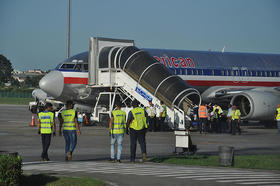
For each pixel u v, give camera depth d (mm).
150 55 64750
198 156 33719
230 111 60625
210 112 62938
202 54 76500
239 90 73938
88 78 66062
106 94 67062
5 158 20016
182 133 35188
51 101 92500
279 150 39750
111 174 24875
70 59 68375
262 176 24547
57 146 41062
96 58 65812
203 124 61625
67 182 21516
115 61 64438
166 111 60594
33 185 21016
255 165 29297
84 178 22719
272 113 66938
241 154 36625
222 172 26031
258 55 81875
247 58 80000
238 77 77000
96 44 65875
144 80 62875
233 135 56906
